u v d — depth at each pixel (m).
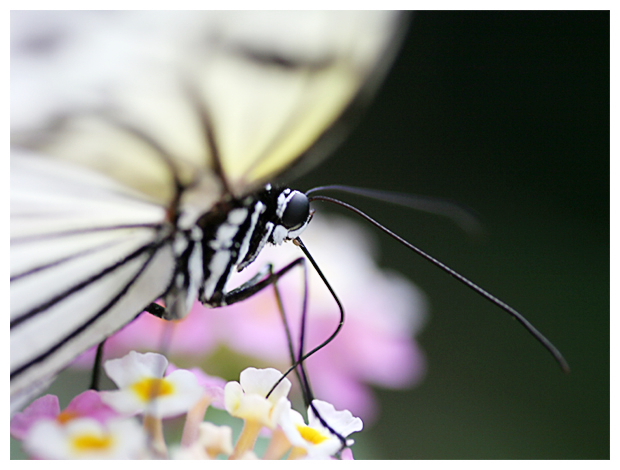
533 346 0.30
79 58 0.15
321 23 0.16
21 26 0.15
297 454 0.16
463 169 0.35
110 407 0.15
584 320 0.31
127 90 0.16
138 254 0.16
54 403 0.15
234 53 0.16
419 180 0.35
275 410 0.16
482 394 0.29
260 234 0.16
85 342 0.16
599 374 0.29
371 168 0.34
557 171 0.34
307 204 0.17
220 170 0.16
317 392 0.19
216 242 0.16
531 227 0.34
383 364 0.19
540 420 0.28
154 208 0.16
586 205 0.33
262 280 0.17
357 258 0.19
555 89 0.35
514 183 0.34
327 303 0.19
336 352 0.19
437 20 0.35
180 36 0.16
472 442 0.27
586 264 0.33
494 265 0.33
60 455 0.15
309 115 0.16
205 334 0.18
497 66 0.35
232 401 0.16
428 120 0.35
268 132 0.16
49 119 0.16
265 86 0.16
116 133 0.16
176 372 0.16
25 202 0.16
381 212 0.33
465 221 0.19
